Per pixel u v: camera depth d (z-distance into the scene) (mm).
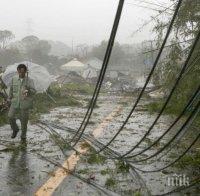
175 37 13875
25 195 6062
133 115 17125
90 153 8805
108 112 18703
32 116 15383
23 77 9945
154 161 8094
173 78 14250
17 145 9742
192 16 13328
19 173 7258
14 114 10164
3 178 6938
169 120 14734
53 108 19828
